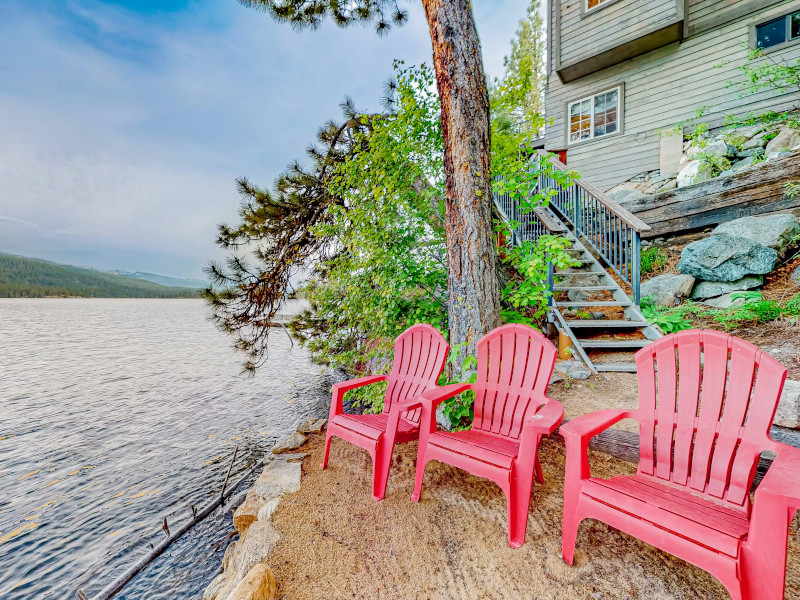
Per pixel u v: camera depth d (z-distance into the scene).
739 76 6.71
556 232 5.66
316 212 5.59
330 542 1.82
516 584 1.47
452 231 3.01
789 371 2.76
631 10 7.52
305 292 5.27
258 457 5.39
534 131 4.05
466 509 1.99
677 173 7.11
